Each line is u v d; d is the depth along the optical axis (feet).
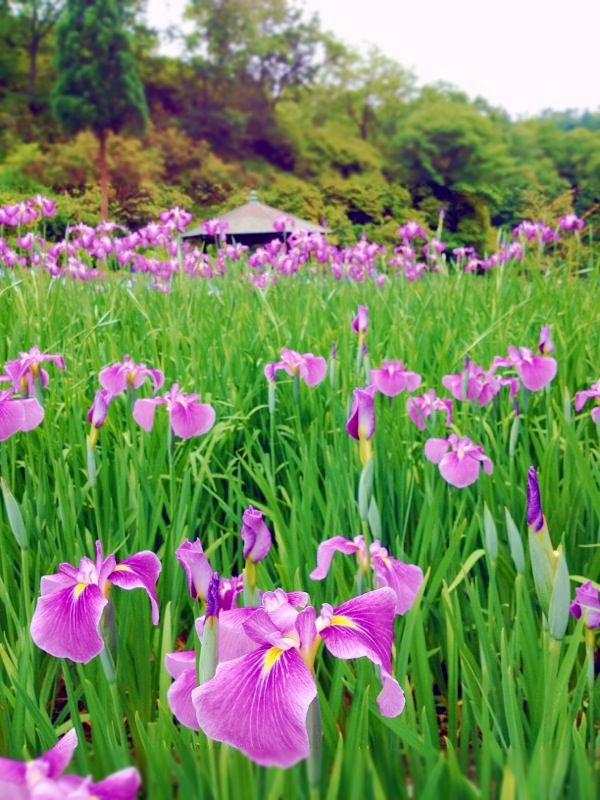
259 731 2.92
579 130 123.34
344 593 5.63
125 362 9.84
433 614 6.45
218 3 147.95
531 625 5.31
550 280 17.92
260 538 4.03
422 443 9.45
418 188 63.57
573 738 4.15
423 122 134.31
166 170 137.28
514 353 9.77
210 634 3.29
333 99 155.33
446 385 10.03
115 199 43.21
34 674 5.73
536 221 23.73
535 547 4.31
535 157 126.72
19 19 131.95
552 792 1.94
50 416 9.32
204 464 7.92
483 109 136.87
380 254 26.91
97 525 7.46
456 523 7.15
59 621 4.31
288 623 3.40
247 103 151.64
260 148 150.10
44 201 20.79
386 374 9.83
